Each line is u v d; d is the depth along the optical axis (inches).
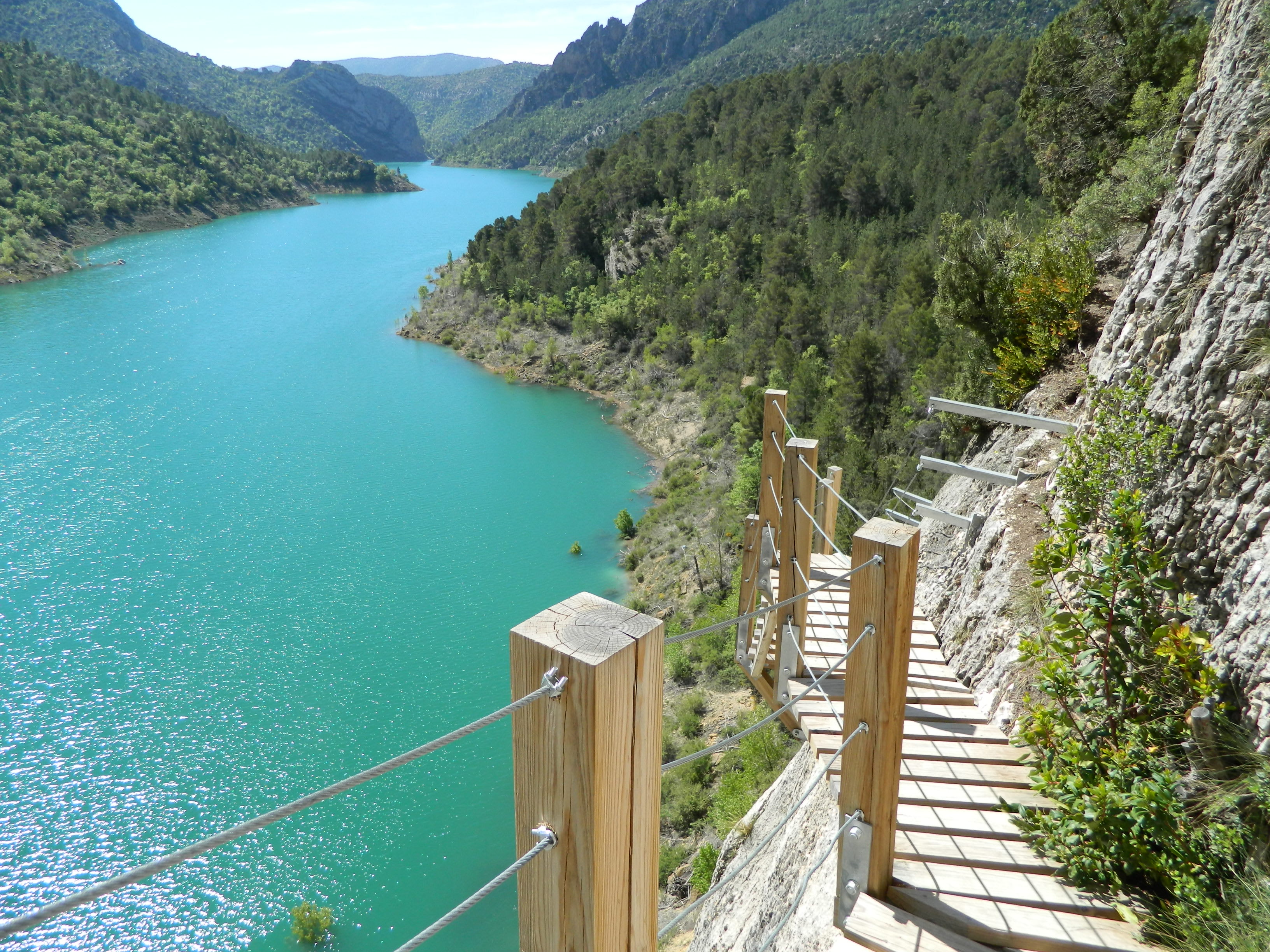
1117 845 152.1
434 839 1029.2
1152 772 160.1
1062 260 469.4
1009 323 492.1
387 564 1657.2
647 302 2677.2
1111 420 228.8
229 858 1004.6
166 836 1042.1
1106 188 539.5
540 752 61.0
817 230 2571.4
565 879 62.4
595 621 62.2
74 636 1433.3
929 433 1121.4
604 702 57.6
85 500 1904.5
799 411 1630.2
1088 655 187.5
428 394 2561.5
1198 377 203.0
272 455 2159.2
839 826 150.6
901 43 6860.2
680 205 3218.5
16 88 6378.0
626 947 67.4
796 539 215.5
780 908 199.8
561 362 2694.4
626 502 1846.7
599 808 59.8
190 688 1312.7
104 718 1244.5
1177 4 701.3
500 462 2095.2
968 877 155.8
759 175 3115.2
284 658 1382.9
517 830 64.8
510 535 1734.7
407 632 1448.1
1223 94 270.1
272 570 1642.5
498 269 3282.5
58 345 2972.4
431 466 2081.7
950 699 230.5
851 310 2038.6
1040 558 190.7
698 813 866.1
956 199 2320.4
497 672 1343.5
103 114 6727.4
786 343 1866.4
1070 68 746.8
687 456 1967.3
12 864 999.0
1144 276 306.5
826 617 267.0
